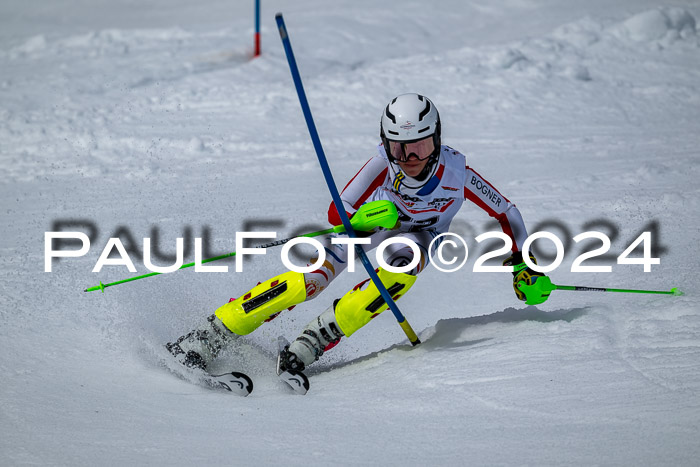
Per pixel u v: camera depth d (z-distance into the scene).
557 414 8.69
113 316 13.29
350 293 11.52
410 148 10.95
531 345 10.73
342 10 51.34
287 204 21.61
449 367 10.53
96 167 25.61
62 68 40.53
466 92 34.34
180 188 23.39
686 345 10.05
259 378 11.59
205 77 37.38
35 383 10.53
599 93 34.06
